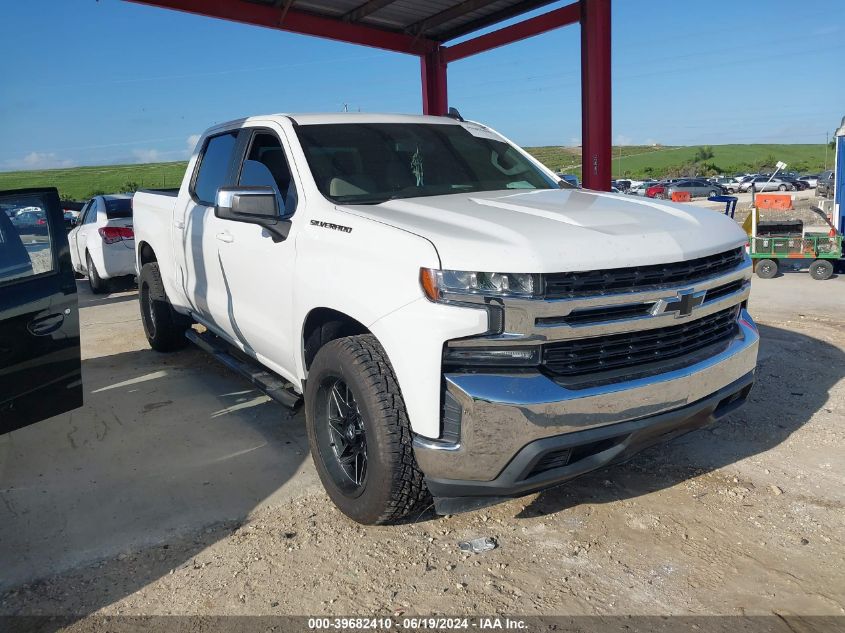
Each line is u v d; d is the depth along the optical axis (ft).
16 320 11.07
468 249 8.91
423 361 9.00
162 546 10.36
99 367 20.07
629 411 9.21
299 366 12.15
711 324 10.64
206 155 16.65
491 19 32.45
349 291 10.19
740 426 14.46
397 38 34.06
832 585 9.05
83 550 10.28
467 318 8.70
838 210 35.76
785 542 10.09
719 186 164.86
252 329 13.73
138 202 20.89
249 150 14.44
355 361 9.90
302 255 11.52
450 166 13.70
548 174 15.12
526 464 8.82
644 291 9.27
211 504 11.62
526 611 8.70
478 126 16.07
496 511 11.26
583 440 8.98
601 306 8.96
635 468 12.68
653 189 168.55
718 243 10.34
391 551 10.12
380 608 8.82
